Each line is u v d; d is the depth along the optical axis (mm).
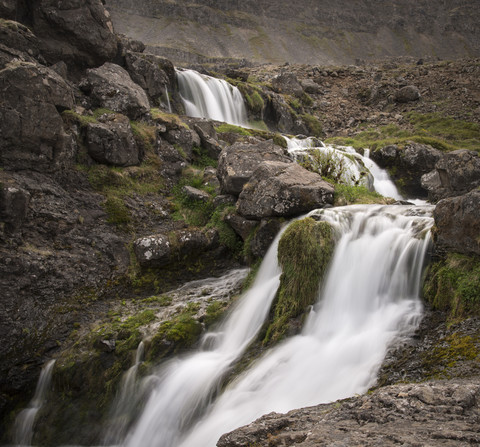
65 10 13266
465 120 23391
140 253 9625
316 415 4414
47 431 7406
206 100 19375
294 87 26281
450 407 3859
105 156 11227
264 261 9117
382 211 8562
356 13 166250
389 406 4035
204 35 134875
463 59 32594
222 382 6777
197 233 10086
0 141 9422
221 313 8430
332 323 7227
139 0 135625
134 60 15492
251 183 9844
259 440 4039
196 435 6172
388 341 6297
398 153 16500
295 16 158125
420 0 174000
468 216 6574
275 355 6902
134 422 7094
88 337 8117
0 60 9992
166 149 12719
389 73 30297
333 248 7918
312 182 9586
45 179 10039
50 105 10133
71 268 9078
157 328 8023
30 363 7961
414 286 7203
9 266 8383
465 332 5840
